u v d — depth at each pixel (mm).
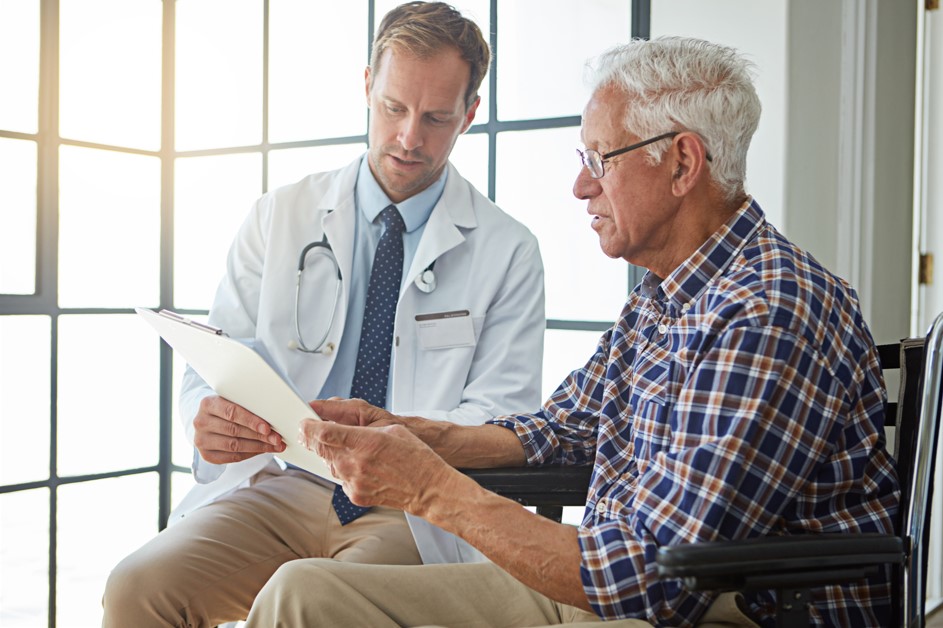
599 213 1251
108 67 2924
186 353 1396
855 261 2182
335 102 2695
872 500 1085
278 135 2820
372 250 1867
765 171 1946
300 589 1126
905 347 1177
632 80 1188
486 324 1836
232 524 1644
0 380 2697
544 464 1456
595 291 2250
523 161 2338
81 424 2898
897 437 1159
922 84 2570
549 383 2336
